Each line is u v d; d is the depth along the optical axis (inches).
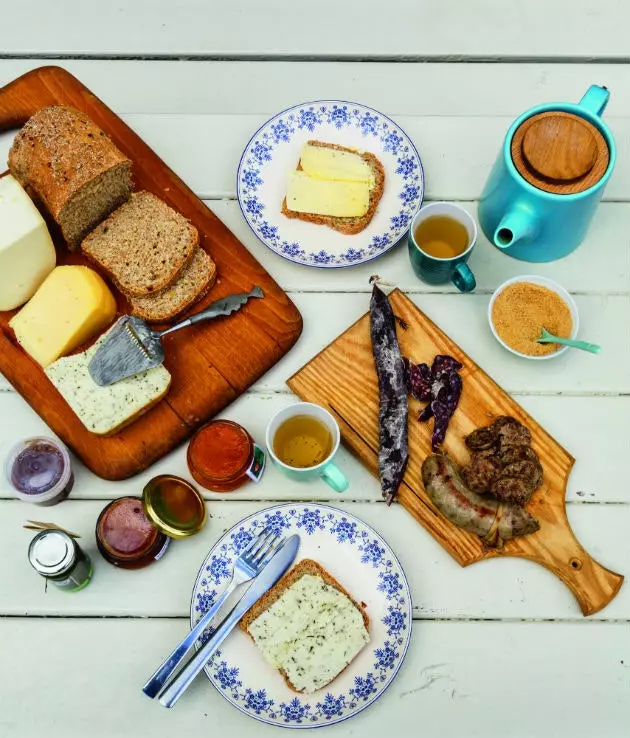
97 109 50.9
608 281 49.5
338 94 54.3
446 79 54.6
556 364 48.2
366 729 43.7
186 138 51.9
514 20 55.9
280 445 45.6
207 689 44.0
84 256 49.2
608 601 44.6
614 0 56.2
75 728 43.7
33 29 55.4
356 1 56.2
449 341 47.7
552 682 44.3
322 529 44.8
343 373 47.4
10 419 47.5
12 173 48.1
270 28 55.7
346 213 49.2
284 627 43.2
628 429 47.4
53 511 46.2
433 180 51.3
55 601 45.1
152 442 46.4
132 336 45.8
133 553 44.4
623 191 50.9
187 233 47.9
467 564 45.0
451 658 44.5
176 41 55.4
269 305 48.1
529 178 44.9
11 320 46.8
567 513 46.1
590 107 45.3
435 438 46.2
